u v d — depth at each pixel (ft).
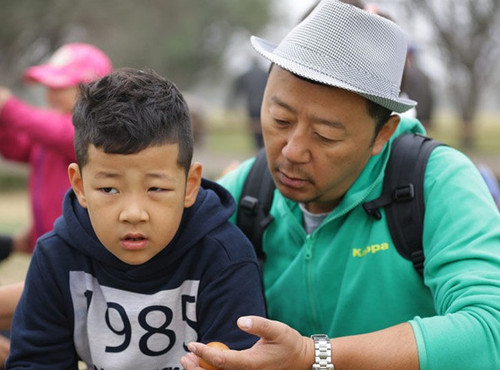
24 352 8.81
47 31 92.22
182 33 110.22
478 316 7.93
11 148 18.63
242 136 105.81
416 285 9.21
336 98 8.39
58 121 16.85
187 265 8.79
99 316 8.84
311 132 8.55
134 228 7.95
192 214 8.79
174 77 123.95
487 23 80.64
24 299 8.95
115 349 8.79
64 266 8.86
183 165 8.25
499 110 172.24
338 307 9.56
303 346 7.78
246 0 119.14
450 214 8.89
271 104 8.76
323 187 8.87
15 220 40.75
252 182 10.44
